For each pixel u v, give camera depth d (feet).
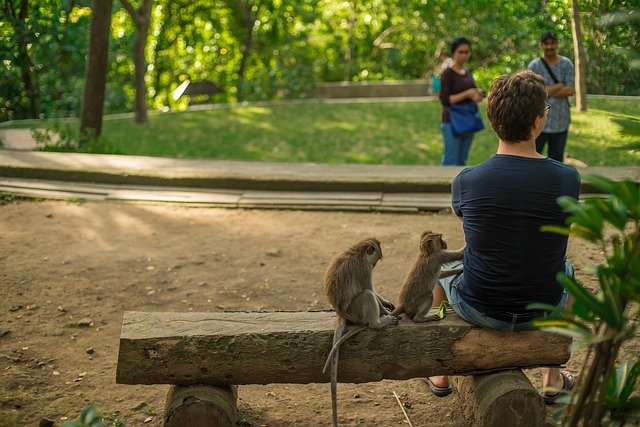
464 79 33.12
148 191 30.81
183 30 74.49
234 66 78.54
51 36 44.29
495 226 12.66
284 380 13.55
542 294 12.96
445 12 67.77
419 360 13.48
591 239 9.75
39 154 35.55
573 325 9.89
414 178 30.35
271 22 74.38
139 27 49.75
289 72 64.23
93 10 38.19
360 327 13.35
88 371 17.29
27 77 46.85
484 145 40.83
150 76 77.82
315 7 76.69
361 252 13.60
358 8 76.18
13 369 17.19
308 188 30.58
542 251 12.62
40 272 22.71
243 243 25.55
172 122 51.44
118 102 61.11
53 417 15.35
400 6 73.61
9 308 20.27
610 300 9.48
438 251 13.76
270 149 43.16
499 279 12.84
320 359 13.38
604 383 9.95
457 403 15.81
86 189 30.89
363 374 13.56
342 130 48.44
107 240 25.71
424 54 76.54
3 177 32.19
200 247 25.17
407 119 52.03
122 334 13.26
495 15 49.65
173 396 13.55
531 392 13.24
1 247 24.68
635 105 30.81
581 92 31.81
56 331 19.17
